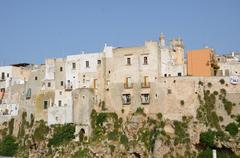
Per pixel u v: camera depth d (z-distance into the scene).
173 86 122.12
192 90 121.00
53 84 140.25
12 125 148.88
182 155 114.75
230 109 120.44
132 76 127.25
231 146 114.31
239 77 123.25
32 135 136.75
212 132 116.00
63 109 133.88
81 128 127.00
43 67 143.75
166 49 130.62
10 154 139.38
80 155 120.69
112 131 124.06
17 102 151.25
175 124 119.00
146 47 126.81
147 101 123.81
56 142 129.00
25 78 162.00
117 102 127.88
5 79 159.88
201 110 119.88
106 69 131.62
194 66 129.88
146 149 116.62
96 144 121.38
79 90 130.50
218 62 132.62
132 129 121.50
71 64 138.50
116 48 131.50
